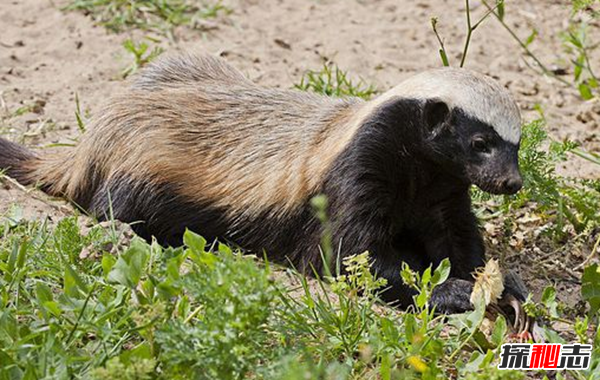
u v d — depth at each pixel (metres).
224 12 16.86
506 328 9.69
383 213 10.62
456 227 11.23
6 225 10.48
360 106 11.07
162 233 11.49
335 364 7.90
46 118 13.76
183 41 16.02
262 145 11.23
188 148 11.41
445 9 17.83
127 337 8.35
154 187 11.34
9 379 7.67
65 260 9.62
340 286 9.13
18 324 8.38
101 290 9.04
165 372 7.57
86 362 8.02
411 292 10.34
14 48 15.34
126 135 11.52
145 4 16.50
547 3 18.30
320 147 10.91
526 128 12.05
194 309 8.91
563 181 12.79
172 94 11.73
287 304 8.91
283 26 16.78
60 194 12.10
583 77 16.36
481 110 10.11
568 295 10.88
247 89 11.81
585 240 11.88
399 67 16.03
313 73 15.02
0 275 9.55
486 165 10.09
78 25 16.03
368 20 17.28
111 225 10.45
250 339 7.57
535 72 16.42
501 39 17.19
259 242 11.24
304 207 10.88
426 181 10.81
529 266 11.38
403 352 8.66
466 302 9.98
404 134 10.55
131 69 14.98
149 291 8.48
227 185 11.23
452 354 8.91
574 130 14.88
